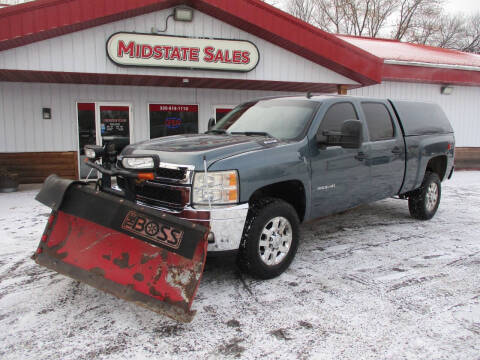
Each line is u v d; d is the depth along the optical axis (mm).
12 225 6336
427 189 6637
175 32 9297
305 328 3260
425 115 6613
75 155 10953
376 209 7688
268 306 3627
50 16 8000
